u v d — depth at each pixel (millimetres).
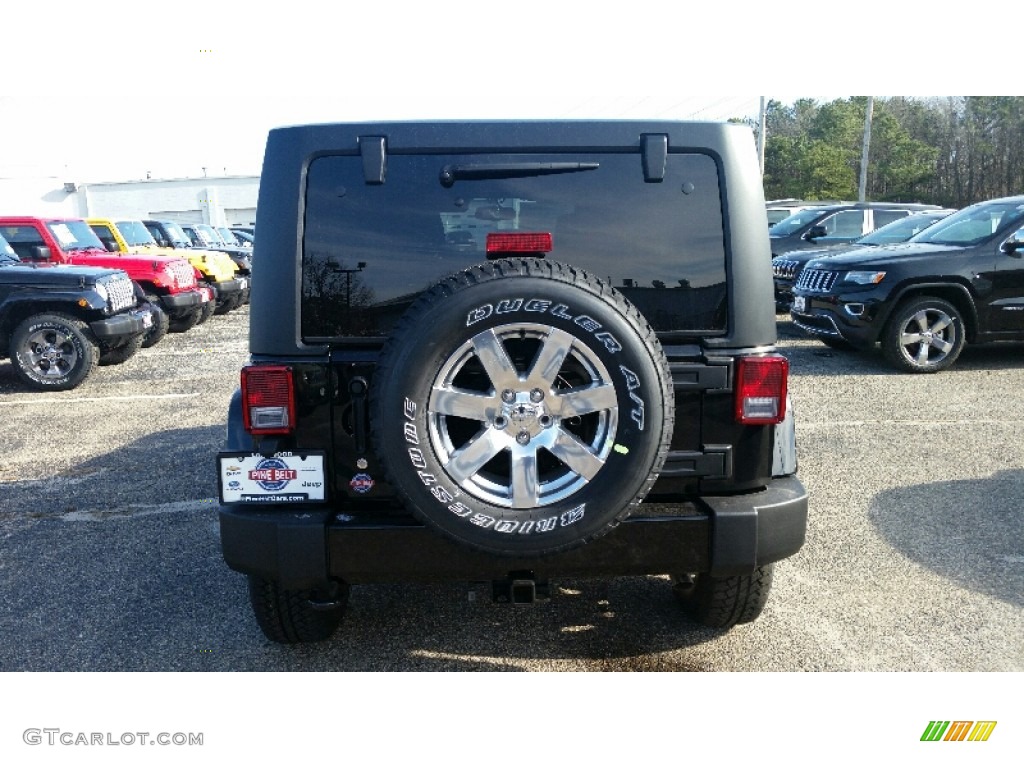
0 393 8641
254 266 2637
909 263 8195
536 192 2619
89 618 3492
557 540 2416
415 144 2604
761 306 2664
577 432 2584
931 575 3773
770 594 3627
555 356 2361
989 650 3143
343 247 2609
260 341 2627
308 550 2551
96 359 8914
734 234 2629
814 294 8898
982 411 6762
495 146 2607
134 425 6988
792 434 2826
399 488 2375
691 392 2625
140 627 3410
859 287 8359
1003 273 8203
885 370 8508
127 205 44375
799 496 2707
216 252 15531
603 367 2369
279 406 2568
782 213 15648
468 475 2395
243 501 2629
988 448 5707
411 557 2561
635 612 3504
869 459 5500
